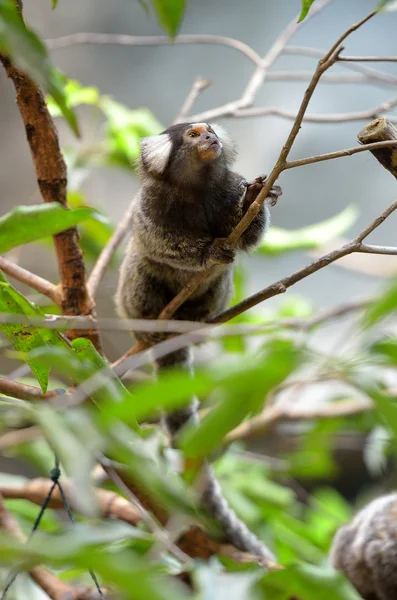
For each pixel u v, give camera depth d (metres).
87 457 2.60
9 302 4.28
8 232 4.52
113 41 9.38
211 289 7.59
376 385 2.60
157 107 18.88
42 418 2.71
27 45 2.78
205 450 2.58
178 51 18.91
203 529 6.30
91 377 3.32
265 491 9.64
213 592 3.56
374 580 7.57
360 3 18.67
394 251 5.23
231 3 18.91
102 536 3.29
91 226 9.65
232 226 6.91
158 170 7.01
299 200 18.94
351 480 16.25
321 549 9.20
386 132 5.07
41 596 6.97
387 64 18.47
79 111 15.78
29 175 17.73
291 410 9.54
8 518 6.48
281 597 3.65
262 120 18.69
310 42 18.77
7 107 17.56
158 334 7.34
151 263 7.48
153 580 2.36
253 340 10.41
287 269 18.33
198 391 2.43
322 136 18.73
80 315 6.66
